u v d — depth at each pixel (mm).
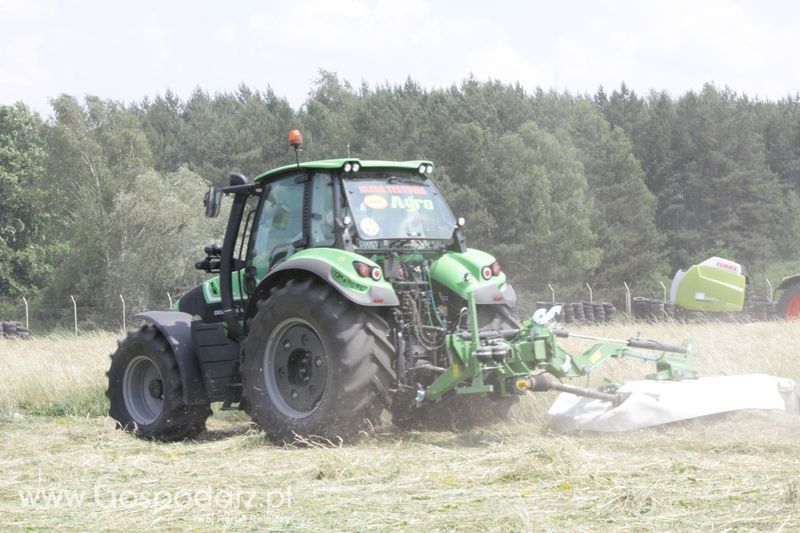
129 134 132000
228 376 18266
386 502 10703
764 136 196875
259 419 16906
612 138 167625
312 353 16688
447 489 11297
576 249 132375
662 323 37750
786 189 192125
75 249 124062
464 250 18078
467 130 138250
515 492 10875
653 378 16891
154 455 15492
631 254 146500
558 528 9250
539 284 131500
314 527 9719
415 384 16516
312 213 17484
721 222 163875
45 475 13383
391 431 17812
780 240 165250
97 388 23375
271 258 18219
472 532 9289
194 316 19391
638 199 151250
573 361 16281
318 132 168875
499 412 17797
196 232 111312
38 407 22609
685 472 11633
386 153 143875
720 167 166250
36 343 40500
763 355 22047
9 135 141125
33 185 138125
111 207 125250
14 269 131000
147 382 19438
